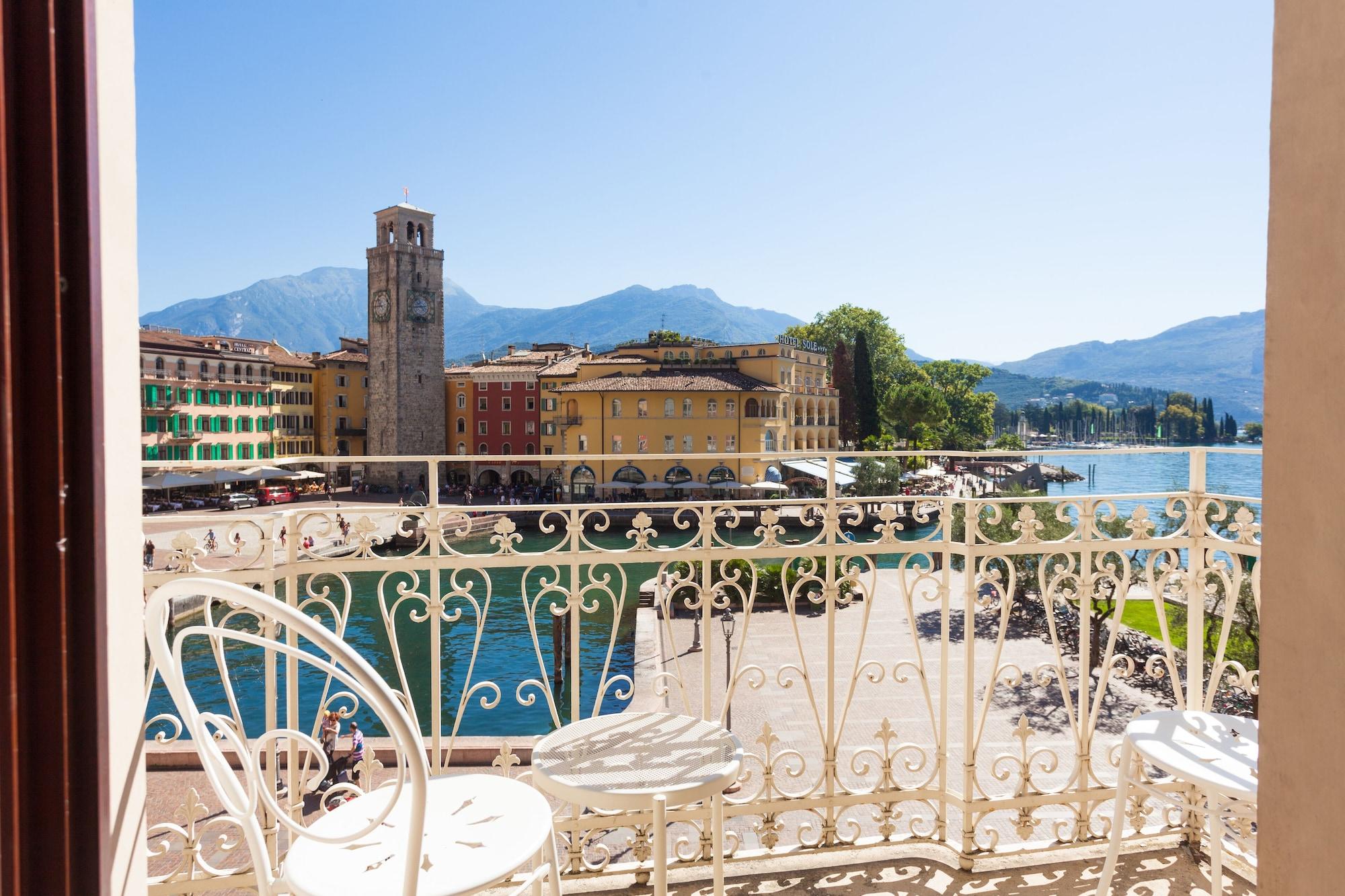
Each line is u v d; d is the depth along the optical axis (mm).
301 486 70062
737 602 25656
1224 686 11797
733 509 3299
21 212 1147
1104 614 17328
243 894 3812
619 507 3184
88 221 1193
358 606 28797
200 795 9133
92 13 1209
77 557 1202
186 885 2717
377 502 67750
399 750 1605
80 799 1213
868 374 84625
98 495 1227
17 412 1148
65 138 1179
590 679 19078
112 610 1348
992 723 13961
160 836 8172
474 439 83750
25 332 1150
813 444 78688
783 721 14656
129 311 1413
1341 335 1215
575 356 88438
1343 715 1215
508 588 32312
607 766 2400
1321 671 1247
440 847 1948
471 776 2309
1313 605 1258
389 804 1641
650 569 38438
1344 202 1208
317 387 87750
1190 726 2787
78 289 1191
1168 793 3580
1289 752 1295
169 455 66375
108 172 1339
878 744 12984
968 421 115188
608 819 3195
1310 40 1266
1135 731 2742
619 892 3127
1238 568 3340
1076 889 3203
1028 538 3498
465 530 3061
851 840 3486
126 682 1396
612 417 67375
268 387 78812
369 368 84438
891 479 60469
